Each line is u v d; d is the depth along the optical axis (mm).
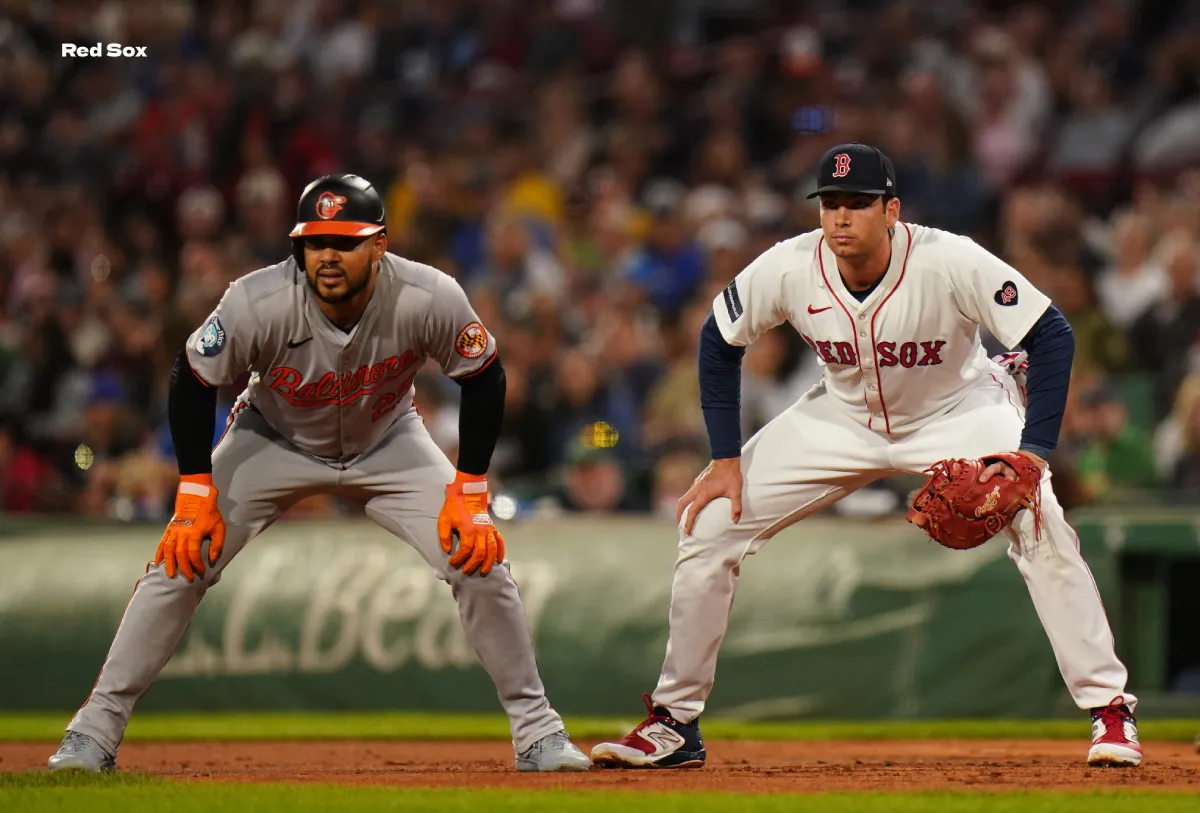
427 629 27188
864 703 26312
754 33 53406
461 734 24375
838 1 53344
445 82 54281
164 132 52250
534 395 34844
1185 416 31906
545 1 55031
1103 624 16781
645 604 27094
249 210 46906
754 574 27125
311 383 16391
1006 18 50031
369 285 16031
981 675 26141
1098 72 48188
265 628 27391
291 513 31344
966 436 16922
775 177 45000
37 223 50156
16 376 40875
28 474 35031
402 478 17078
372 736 24234
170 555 16562
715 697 26625
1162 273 38000
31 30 57594
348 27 56406
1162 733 23938
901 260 16312
